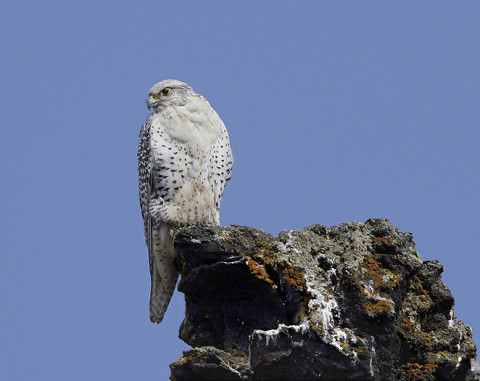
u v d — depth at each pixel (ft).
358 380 35.45
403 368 38.65
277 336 36.19
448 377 38.83
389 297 37.88
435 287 40.34
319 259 39.09
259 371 36.68
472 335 40.32
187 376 38.40
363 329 37.27
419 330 39.73
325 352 35.60
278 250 40.14
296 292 38.17
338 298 37.58
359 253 39.27
